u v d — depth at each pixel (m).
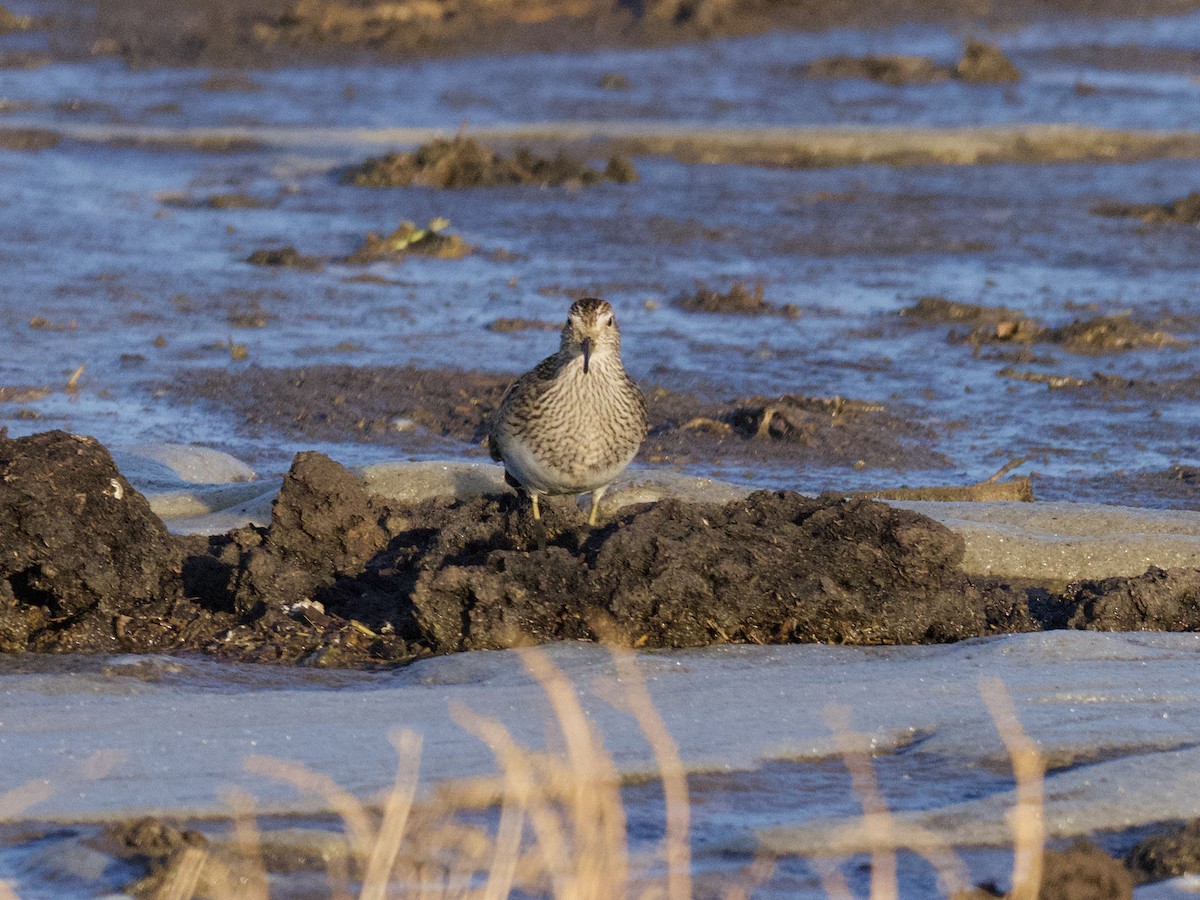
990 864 7.02
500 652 9.85
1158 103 41.66
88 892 6.56
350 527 11.23
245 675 9.59
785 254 25.78
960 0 57.69
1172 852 7.01
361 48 46.88
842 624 10.38
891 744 8.54
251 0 52.03
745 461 15.51
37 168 31.27
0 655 9.76
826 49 49.50
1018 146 35.78
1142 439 16.58
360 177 30.84
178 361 18.69
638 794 7.79
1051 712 8.94
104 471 10.45
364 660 10.03
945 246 26.58
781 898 6.68
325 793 7.55
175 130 34.78
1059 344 20.61
